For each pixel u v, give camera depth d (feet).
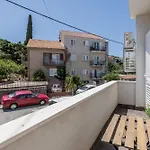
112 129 7.97
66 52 82.74
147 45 15.65
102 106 11.27
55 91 69.77
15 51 113.39
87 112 8.02
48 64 77.00
